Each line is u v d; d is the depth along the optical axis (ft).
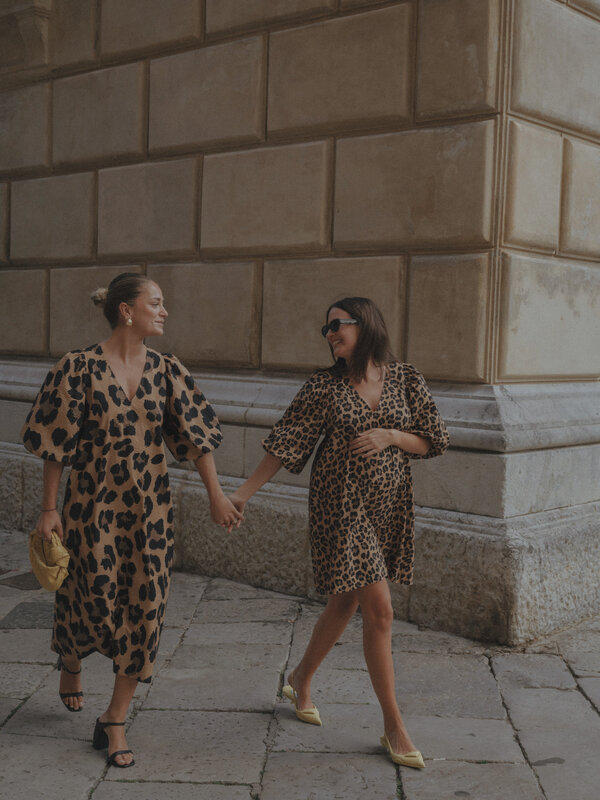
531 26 14.98
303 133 17.17
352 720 11.42
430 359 15.48
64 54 21.48
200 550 18.21
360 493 10.30
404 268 15.85
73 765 10.05
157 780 9.77
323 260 16.90
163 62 19.40
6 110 23.17
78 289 21.58
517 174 14.90
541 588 14.53
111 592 9.99
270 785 9.71
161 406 10.30
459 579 14.53
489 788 9.71
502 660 13.51
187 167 19.08
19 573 18.29
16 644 14.05
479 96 14.73
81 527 9.96
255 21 17.72
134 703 11.84
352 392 10.43
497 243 14.85
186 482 18.62
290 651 13.80
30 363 22.86
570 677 12.87
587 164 16.42
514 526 14.44
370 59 16.03
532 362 15.60
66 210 21.77
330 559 10.45
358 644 14.19
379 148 15.97
